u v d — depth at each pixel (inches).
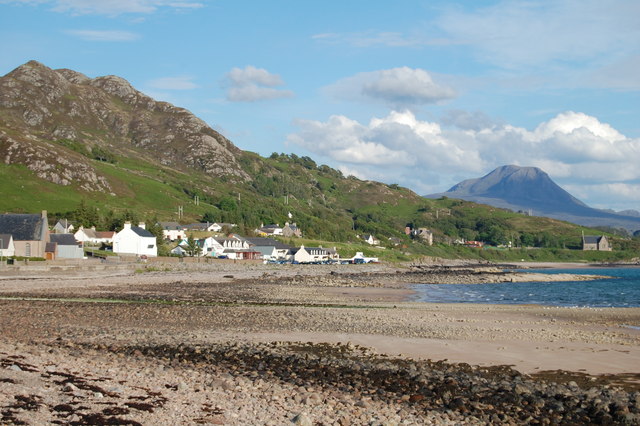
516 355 1227.9
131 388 788.6
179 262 5295.3
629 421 769.6
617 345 1355.8
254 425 662.5
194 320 1688.0
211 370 971.3
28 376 797.9
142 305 2069.4
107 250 5802.2
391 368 1056.8
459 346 1325.0
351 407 767.7
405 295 3179.1
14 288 2723.9
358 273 5536.4
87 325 1512.1
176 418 669.9
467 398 861.8
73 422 625.3
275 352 1173.1
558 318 1959.9
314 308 2196.1
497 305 2498.8
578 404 848.9
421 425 708.7
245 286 3432.6
